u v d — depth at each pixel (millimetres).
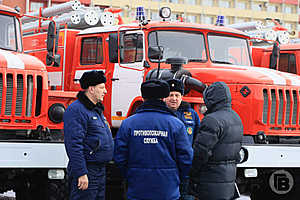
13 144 5398
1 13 6691
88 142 4602
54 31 6637
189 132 5254
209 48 7680
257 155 6309
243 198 8211
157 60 7363
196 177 4699
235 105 7102
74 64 8398
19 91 6020
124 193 5852
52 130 6648
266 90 7066
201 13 52594
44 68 6254
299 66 11469
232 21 55281
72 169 4508
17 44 6777
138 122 4211
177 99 5035
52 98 6609
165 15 7891
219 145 4625
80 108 4590
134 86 7441
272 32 10070
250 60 8172
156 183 4129
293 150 6520
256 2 56812
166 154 4168
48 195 5965
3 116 5867
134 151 4184
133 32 7559
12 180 6133
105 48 7945
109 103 7766
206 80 7145
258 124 6988
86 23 8398
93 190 4617
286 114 7285
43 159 5535
